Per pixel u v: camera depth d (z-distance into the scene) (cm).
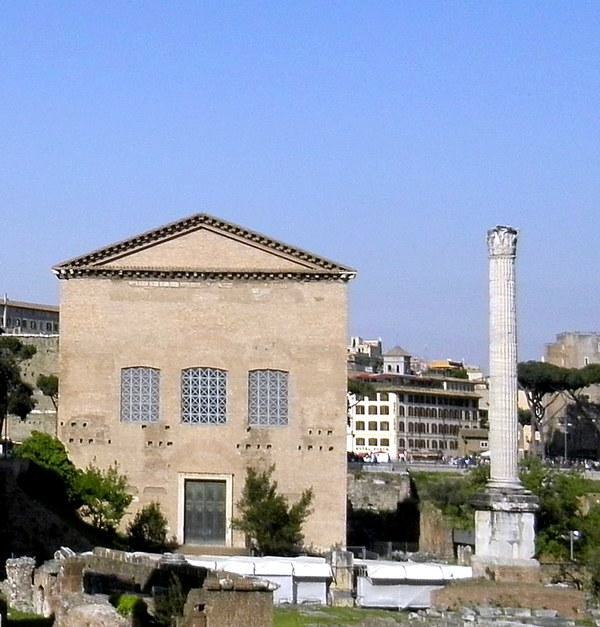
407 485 14462
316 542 11594
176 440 11675
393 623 6203
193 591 4794
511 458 9569
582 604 8356
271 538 11200
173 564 7012
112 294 11788
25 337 19000
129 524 11500
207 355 11769
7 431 17725
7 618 5875
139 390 11750
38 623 5984
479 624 6178
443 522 13725
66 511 11169
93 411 11681
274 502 11281
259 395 11788
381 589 8762
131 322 11775
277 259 11856
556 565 10031
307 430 11725
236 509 11625
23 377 18862
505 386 9650
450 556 12456
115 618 5153
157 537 11412
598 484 14200
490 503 9419
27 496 10438
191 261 11856
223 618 4750
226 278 11825
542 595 8388
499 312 9712
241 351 11775
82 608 5266
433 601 8475
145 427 11681
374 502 14462
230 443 11694
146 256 11831
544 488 11994
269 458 11694
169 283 11825
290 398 11756
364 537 13975
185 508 11631
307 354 11800
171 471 11650
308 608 8169
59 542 10200
